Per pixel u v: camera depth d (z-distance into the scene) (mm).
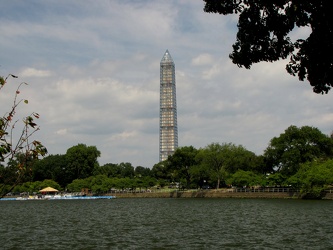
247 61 14484
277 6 13078
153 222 44875
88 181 150125
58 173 163250
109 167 176750
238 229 36500
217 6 13984
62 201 116125
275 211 56375
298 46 13641
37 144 8789
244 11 13969
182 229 37281
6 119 8477
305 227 36688
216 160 119688
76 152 162250
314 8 12148
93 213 62062
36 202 111938
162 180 167000
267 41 13992
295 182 93750
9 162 8461
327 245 27156
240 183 109688
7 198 136625
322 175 85062
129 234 34594
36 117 8953
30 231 37844
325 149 110312
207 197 116125
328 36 12344
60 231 37625
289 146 110812
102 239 31938
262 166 120875
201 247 27328
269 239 30203
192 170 122312
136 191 145750
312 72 13398
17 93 8695
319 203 72750
